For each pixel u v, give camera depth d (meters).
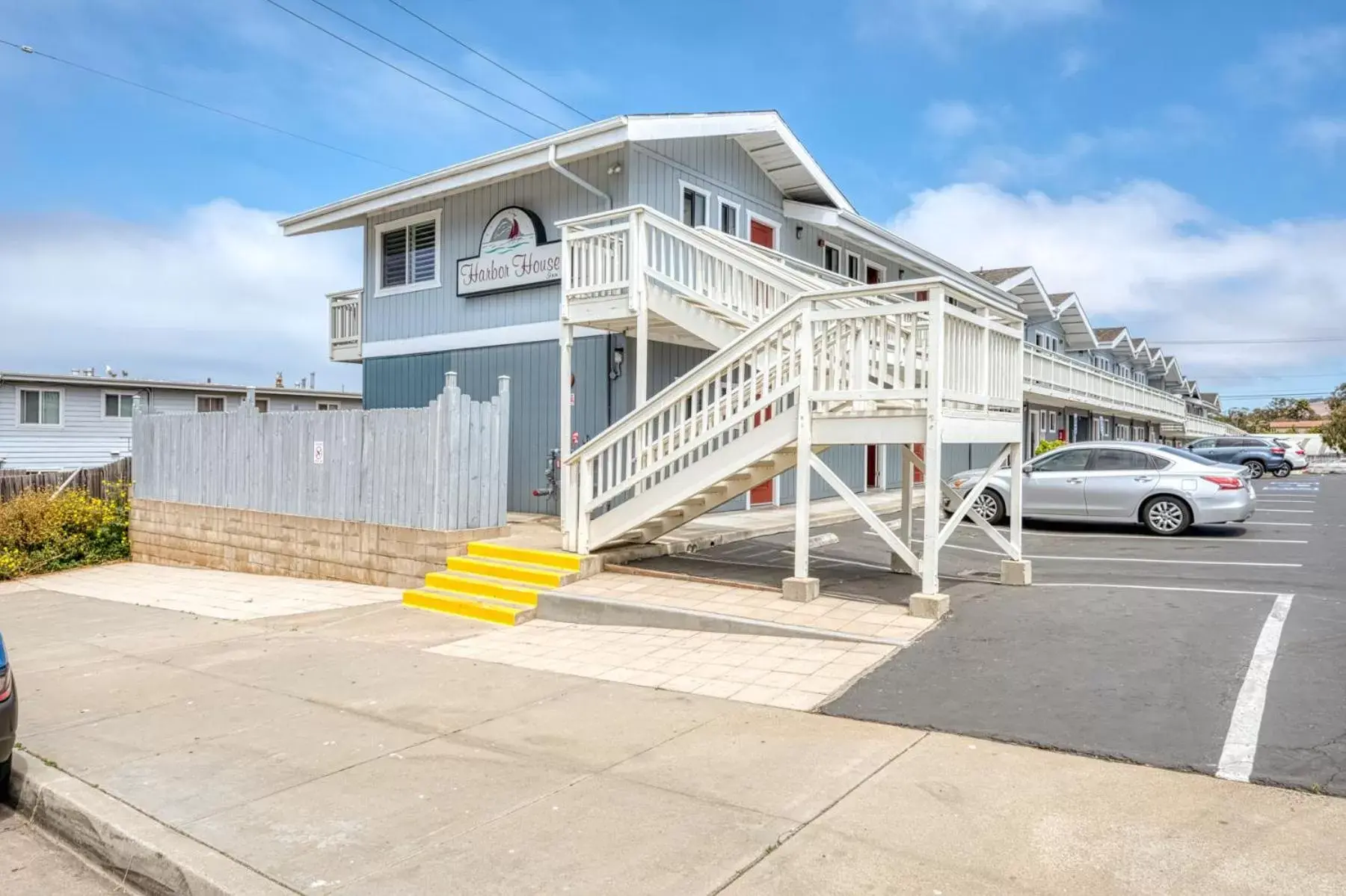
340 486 11.91
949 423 7.89
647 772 4.73
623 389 13.26
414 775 4.81
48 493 15.85
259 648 8.13
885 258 20.11
